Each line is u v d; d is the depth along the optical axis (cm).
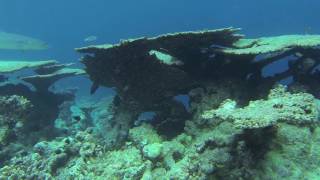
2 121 307
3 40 462
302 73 275
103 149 263
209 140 188
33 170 263
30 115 345
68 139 278
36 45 471
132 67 247
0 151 297
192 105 256
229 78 261
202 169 179
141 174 220
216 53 253
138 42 228
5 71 335
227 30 232
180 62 260
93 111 443
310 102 202
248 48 246
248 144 180
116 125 273
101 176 229
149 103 263
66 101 417
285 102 193
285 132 180
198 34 226
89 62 271
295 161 173
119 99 286
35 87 365
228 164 175
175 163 217
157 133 257
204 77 264
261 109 177
